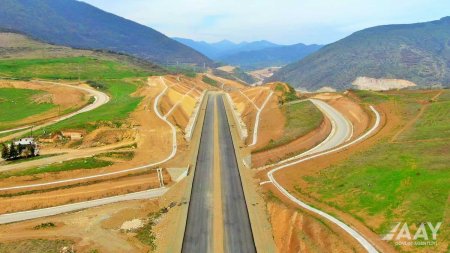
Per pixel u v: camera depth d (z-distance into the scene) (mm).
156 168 70938
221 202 57125
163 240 48031
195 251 44531
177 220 52594
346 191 51500
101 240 48094
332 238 40188
